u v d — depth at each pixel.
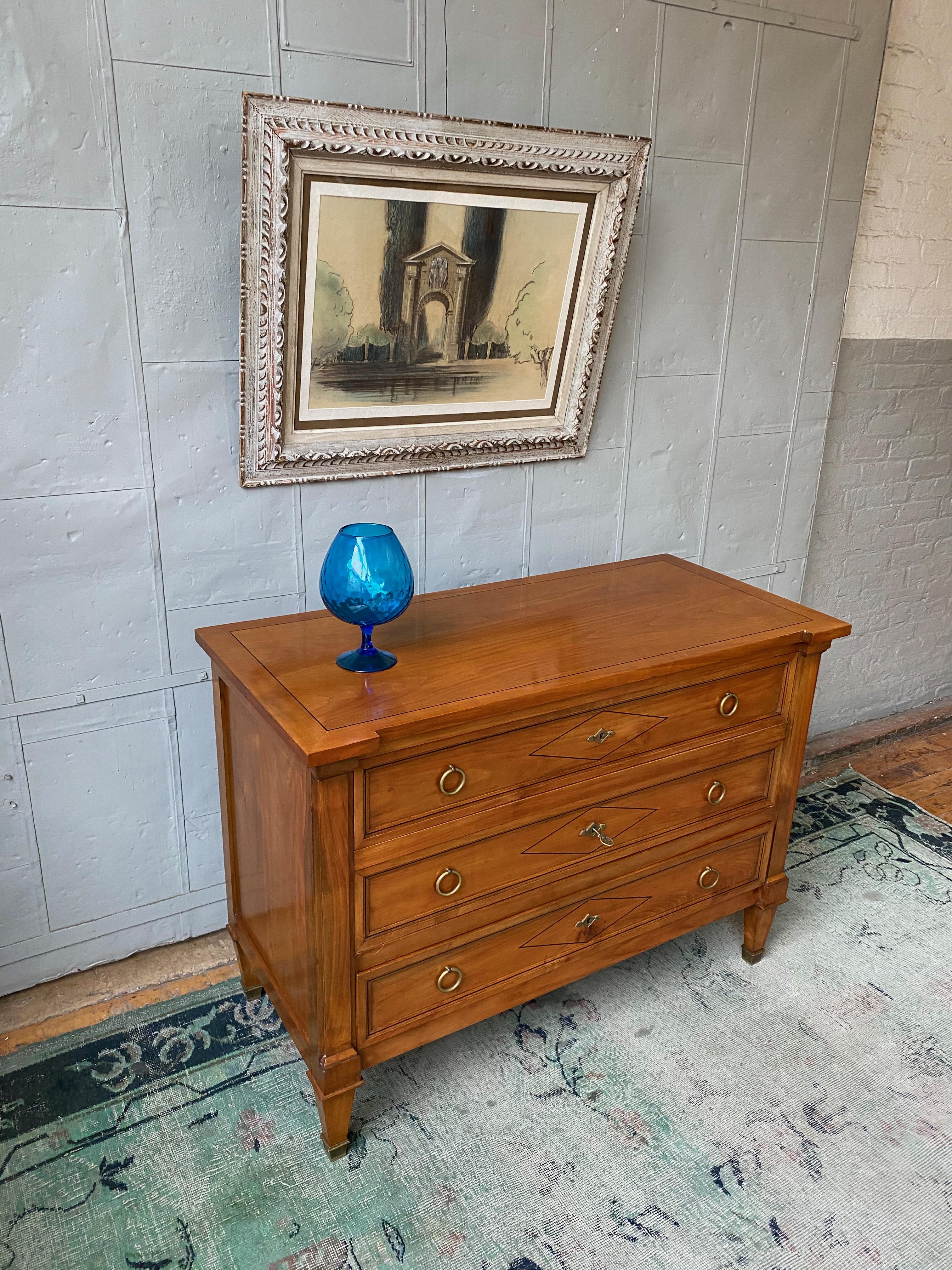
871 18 2.22
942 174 2.64
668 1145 1.67
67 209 1.54
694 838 1.92
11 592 1.71
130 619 1.83
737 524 2.58
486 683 1.57
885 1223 1.54
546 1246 1.49
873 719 3.31
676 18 1.95
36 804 1.86
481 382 1.97
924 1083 1.82
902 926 2.27
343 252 1.70
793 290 2.39
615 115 1.96
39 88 1.47
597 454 2.24
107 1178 1.58
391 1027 1.62
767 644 1.80
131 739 1.92
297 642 1.73
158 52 1.53
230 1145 1.65
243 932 1.90
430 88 1.75
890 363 2.78
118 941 2.04
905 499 3.04
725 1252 1.49
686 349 2.27
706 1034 1.93
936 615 3.33
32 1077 1.76
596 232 1.93
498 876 1.66
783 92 2.16
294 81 1.64
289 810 1.50
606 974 2.10
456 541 2.13
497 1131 1.69
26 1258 1.45
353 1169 1.61
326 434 1.85
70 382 1.63
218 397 1.77
